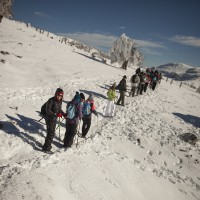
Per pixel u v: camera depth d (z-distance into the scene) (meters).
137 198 7.42
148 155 10.84
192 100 29.11
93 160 8.24
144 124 14.12
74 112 8.12
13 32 37.38
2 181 5.40
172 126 15.39
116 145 10.50
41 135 8.64
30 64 21.09
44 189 5.56
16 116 9.64
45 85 16.11
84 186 6.61
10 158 6.73
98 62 37.06
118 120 13.62
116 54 41.59
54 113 7.39
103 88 20.03
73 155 7.91
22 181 5.54
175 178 9.84
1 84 13.38
